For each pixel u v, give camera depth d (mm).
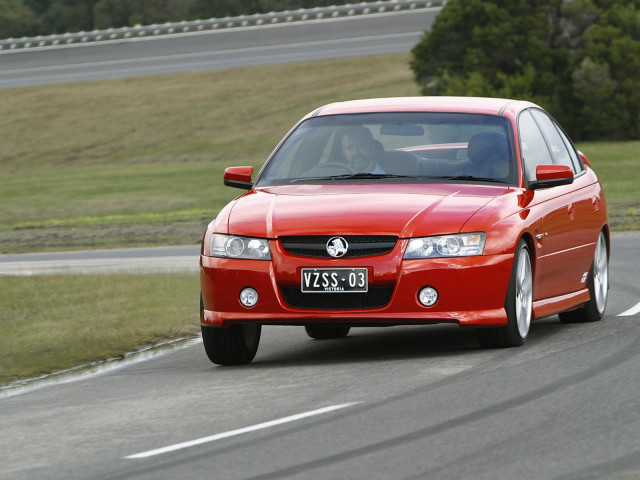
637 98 180375
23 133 199500
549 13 185625
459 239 25531
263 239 26125
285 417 20531
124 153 185125
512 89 178250
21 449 19375
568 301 29984
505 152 28641
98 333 34719
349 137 29406
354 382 23562
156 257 63531
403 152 28719
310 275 25562
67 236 85875
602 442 17656
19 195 139625
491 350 26516
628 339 27406
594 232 31828
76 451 18953
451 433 18578
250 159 172750
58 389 25984
